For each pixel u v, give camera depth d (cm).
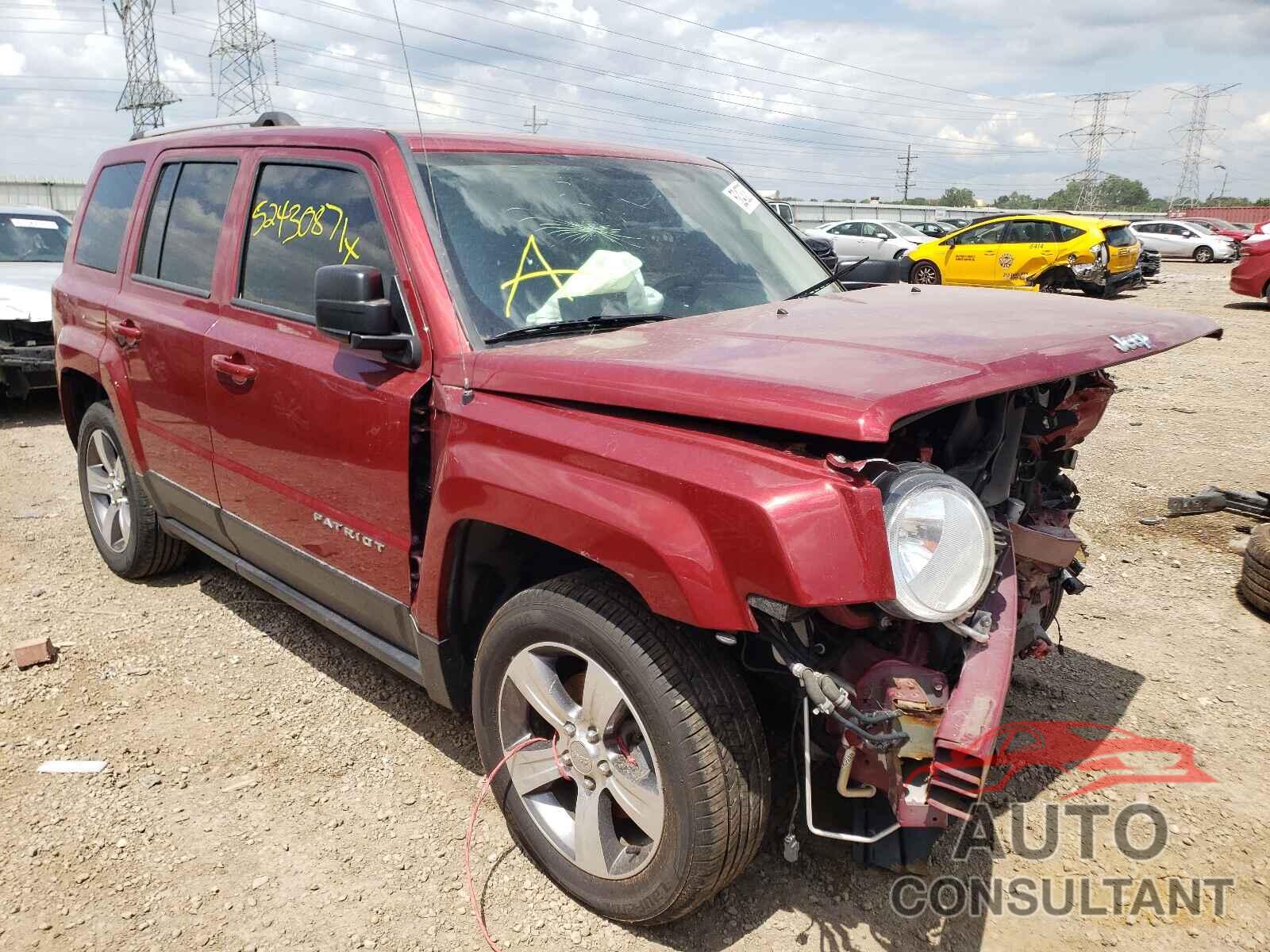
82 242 473
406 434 267
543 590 240
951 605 196
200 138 392
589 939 245
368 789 305
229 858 273
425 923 250
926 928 248
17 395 803
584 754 239
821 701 200
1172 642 404
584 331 282
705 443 207
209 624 421
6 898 256
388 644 306
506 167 314
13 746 327
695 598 199
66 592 452
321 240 310
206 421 357
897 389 194
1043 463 312
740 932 246
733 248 350
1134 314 279
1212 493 538
